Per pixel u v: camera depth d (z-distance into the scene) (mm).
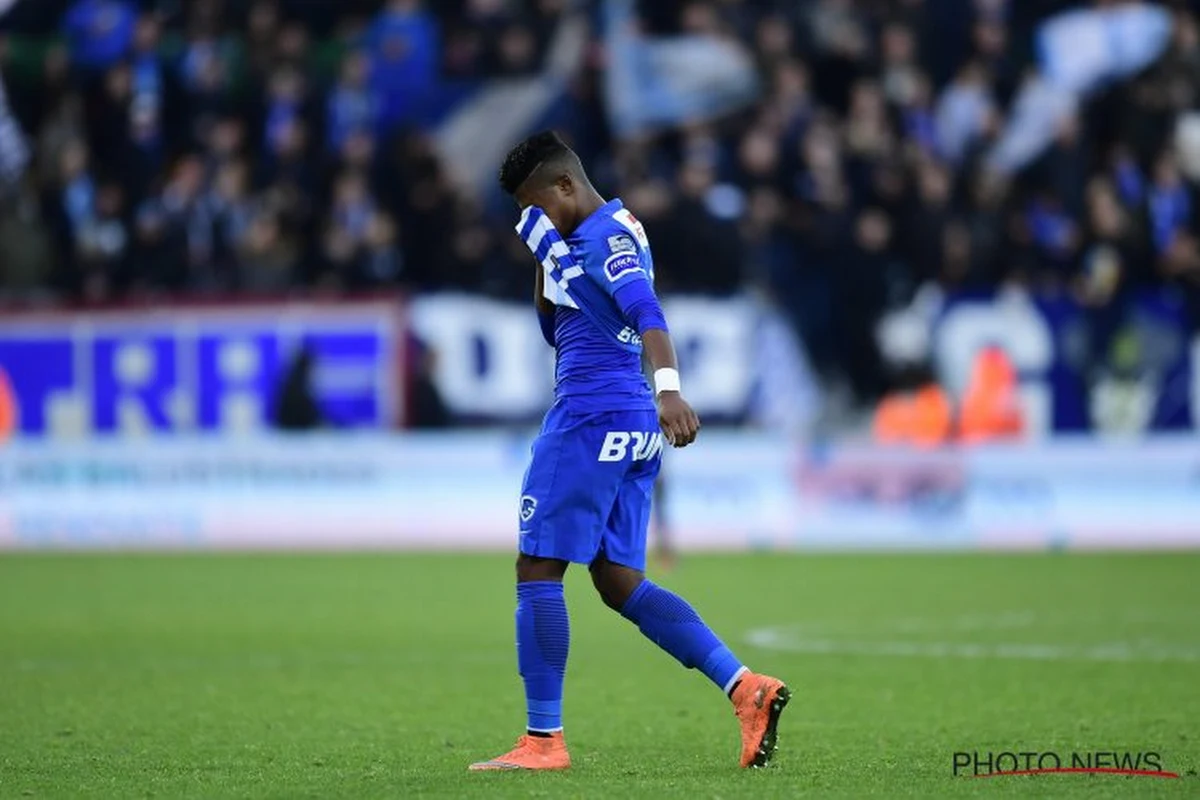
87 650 40188
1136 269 73000
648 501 23812
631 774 22953
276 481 71500
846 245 70438
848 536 69688
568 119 79375
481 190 79500
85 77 82188
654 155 75062
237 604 50312
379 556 66750
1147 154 75938
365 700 32188
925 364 69875
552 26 81500
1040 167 75438
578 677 35500
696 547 69750
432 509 70812
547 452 23203
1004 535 69250
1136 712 29750
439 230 73312
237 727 28750
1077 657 37969
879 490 69750
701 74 78188
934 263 71625
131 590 54344
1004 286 69875
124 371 71688
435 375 70625
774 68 78062
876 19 79375
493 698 32438
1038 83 78312
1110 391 69500
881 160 73000
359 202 74188
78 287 76250
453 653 39562
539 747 23547
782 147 72500
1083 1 81625
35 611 48688
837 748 25844
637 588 23516
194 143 78312
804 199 71438
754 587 54031
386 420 70562
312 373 70562
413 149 74625
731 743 26797
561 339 23641
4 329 72250
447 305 70312
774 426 70125
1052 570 59500
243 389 71125
